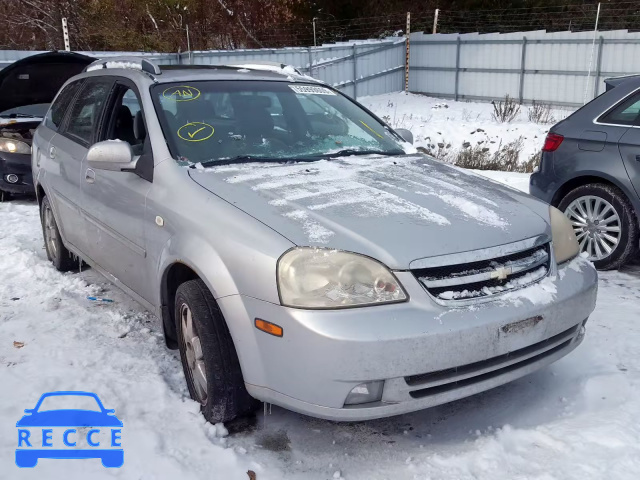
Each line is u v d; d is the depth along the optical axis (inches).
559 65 810.8
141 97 152.6
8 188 321.1
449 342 100.7
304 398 101.9
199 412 122.4
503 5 1080.8
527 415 121.7
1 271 213.0
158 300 135.8
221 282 109.9
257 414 124.2
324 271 101.3
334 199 119.6
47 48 942.4
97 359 145.8
